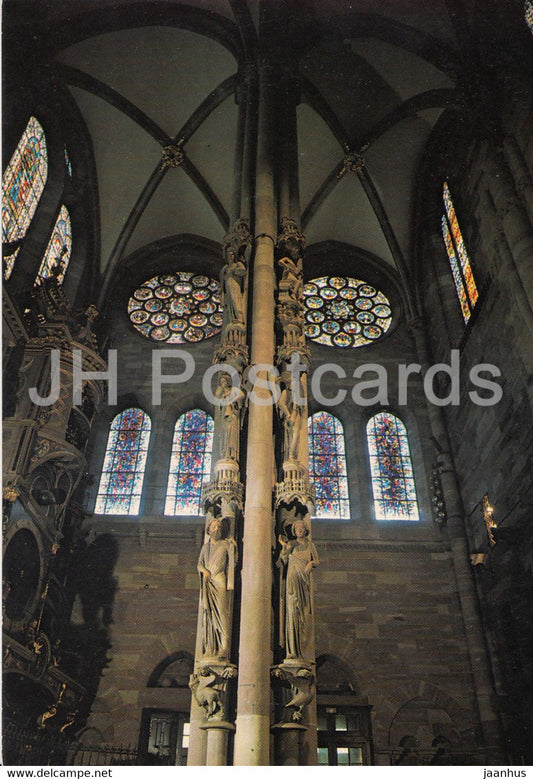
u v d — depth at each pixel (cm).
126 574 2109
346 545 2191
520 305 1717
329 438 2492
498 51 1994
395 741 1873
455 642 2022
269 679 968
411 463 2434
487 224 2039
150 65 2359
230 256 1490
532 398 1731
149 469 2344
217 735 937
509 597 1869
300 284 1485
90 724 1862
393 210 2764
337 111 2545
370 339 2734
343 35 2234
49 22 1972
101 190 2689
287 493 1148
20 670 1490
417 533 2223
